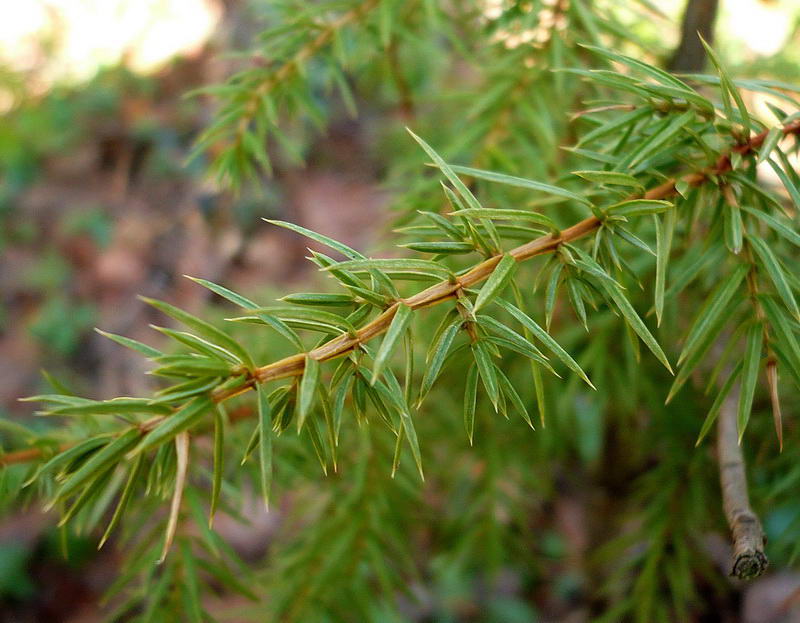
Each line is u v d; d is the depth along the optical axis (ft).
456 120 1.03
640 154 0.48
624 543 0.89
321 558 0.84
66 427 0.68
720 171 0.49
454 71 1.39
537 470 1.03
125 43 3.04
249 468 0.73
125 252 2.49
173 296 2.35
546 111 0.74
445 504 1.13
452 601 1.58
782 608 0.82
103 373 2.27
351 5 0.78
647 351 0.89
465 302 0.42
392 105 2.40
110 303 2.40
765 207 0.52
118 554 1.91
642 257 0.76
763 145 0.47
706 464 0.88
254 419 0.77
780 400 0.79
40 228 2.60
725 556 1.19
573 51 0.78
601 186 0.51
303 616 0.80
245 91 0.76
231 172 0.77
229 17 2.96
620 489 1.16
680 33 0.81
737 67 0.92
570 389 0.85
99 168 2.75
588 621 1.20
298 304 0.43
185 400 0.41
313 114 0.79
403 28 0.83
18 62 3.03
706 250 0.52
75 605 1.80
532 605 1.53
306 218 2.39
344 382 0.41
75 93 2.94
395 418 0.46
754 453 0.80
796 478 0.70
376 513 0.83
